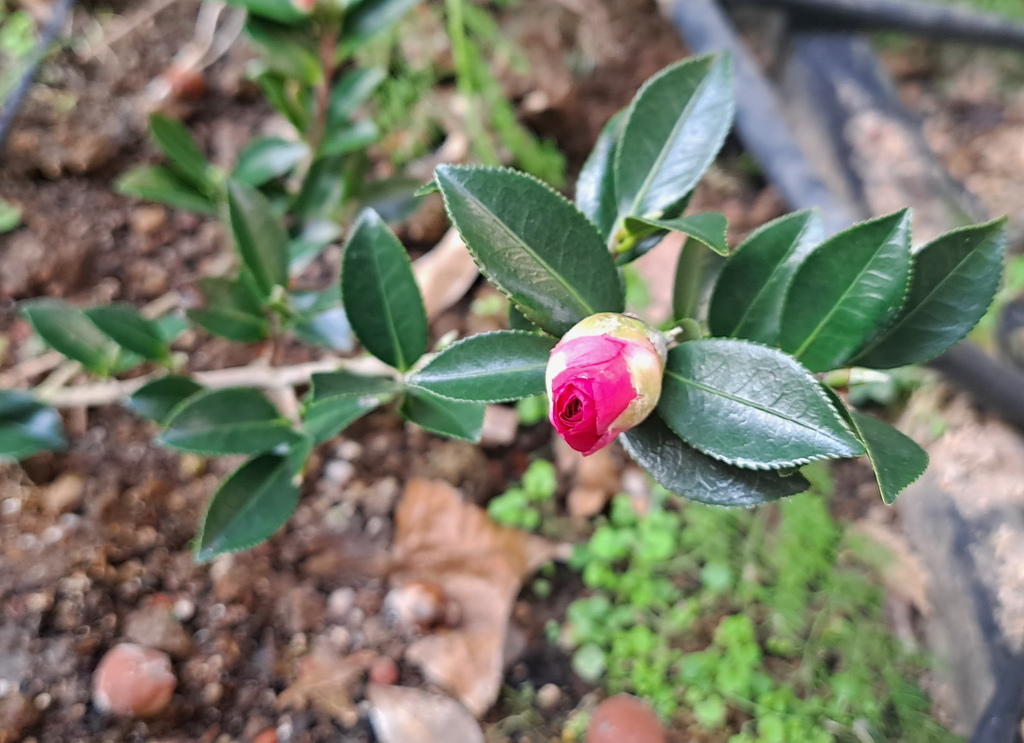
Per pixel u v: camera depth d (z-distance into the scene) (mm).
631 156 226
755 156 492
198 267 457
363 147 409
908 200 472
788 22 556
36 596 330
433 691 348
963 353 383
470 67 492
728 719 349
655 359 166
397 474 408
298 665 351
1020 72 674
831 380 210
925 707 354
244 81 513
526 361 190
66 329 330
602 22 573
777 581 386
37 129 464
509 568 380
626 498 411
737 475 178
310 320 328
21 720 303
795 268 208
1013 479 381
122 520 366
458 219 176
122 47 518
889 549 398
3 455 319
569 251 187
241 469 275
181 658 335
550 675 364
